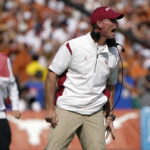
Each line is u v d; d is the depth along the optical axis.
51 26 39.88
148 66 37.94
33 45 37.41
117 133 28.20
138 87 33.72
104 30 14.31
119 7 42.00
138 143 28.53
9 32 36.03
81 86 14.42
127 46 37.44
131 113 28.72
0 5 42.34
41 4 42.25
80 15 40.47
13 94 18.66
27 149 26.72
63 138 14.34
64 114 14.42
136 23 41.59
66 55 14.26
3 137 17.38
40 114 27.30
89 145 14.70
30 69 33.09
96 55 14.34
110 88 15.67
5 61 18.00
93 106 14.59
